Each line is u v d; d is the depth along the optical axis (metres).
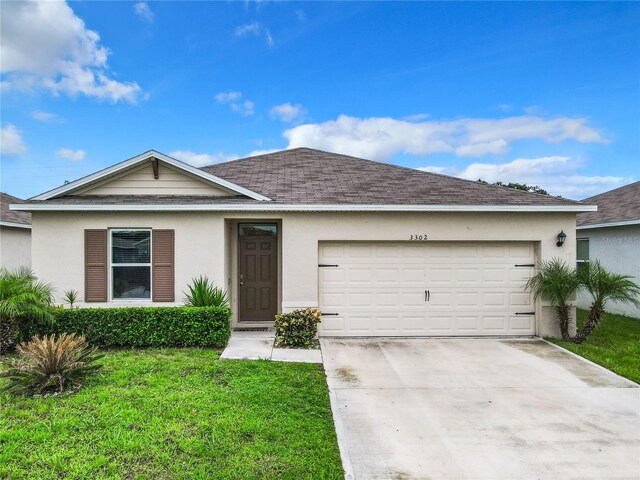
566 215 9.42
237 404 5.15
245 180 10.77
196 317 7.98
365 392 5.94
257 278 10.17
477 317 9.52
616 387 6.25
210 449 4.05
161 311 7.93
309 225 9.28
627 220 11.91
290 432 4.50
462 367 7.16
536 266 9.55
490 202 9.40
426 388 6.13
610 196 15.95
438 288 9.51
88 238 9.02
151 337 7.88
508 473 3.92
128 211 9.04
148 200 9.27
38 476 3.57
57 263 9.02
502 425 4.93
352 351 8.12
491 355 7.92
